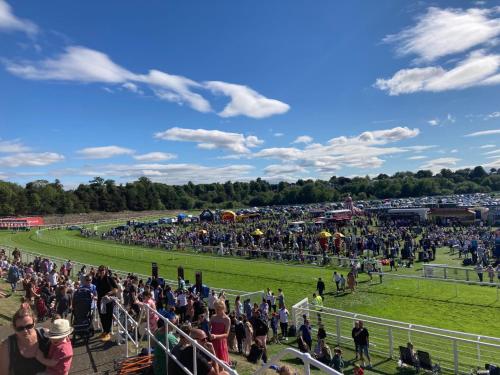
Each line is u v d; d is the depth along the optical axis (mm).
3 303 18734
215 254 52812
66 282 19203
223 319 8234
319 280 30109
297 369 15602
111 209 160750
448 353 18375
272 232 64062
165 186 193625
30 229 98125
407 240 45969
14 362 5496
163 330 8219
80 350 11258
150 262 48656
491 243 47344
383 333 21375
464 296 28172
